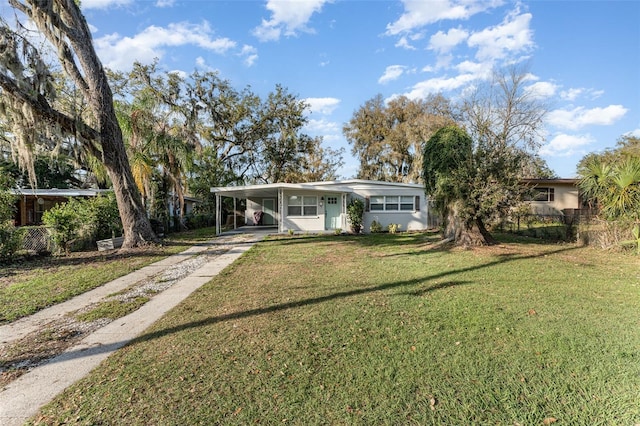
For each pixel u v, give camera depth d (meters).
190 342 3.90
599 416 2.50
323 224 19.44
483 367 3.22
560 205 21.58
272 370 3.22
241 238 15.88
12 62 9.12
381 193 19.25
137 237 12.24
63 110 13.58
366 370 3.19
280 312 4.91
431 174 12.49
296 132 31.16
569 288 6.06
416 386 2.92
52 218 10.62
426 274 7.36
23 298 5.92
